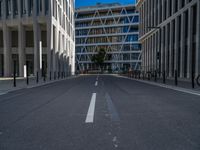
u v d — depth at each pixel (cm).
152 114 694
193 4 2664
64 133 499
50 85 1981
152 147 409
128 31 9594
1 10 4362
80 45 10581
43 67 4419
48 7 3969
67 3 5612
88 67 10406
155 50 4259
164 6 3753
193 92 1320
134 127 545
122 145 420
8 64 4412
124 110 758
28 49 4469
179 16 3153
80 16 10731
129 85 1920
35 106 852
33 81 2592
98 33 10269
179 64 3145
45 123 590
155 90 1453
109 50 10006
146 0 5125
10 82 2356
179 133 496
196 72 2592
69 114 697
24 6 4169
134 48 9481
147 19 5031
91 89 1538
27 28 4619
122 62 9688
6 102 965
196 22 2647
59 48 4678
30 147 413
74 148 405
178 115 681
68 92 1349
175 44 3219
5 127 554
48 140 452
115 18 9894
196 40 2616
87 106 838
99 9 10144
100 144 426
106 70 9938
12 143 436
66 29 5453
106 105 857
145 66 5250
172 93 1273
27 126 561
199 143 431
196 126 555
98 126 555
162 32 3825
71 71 6197
